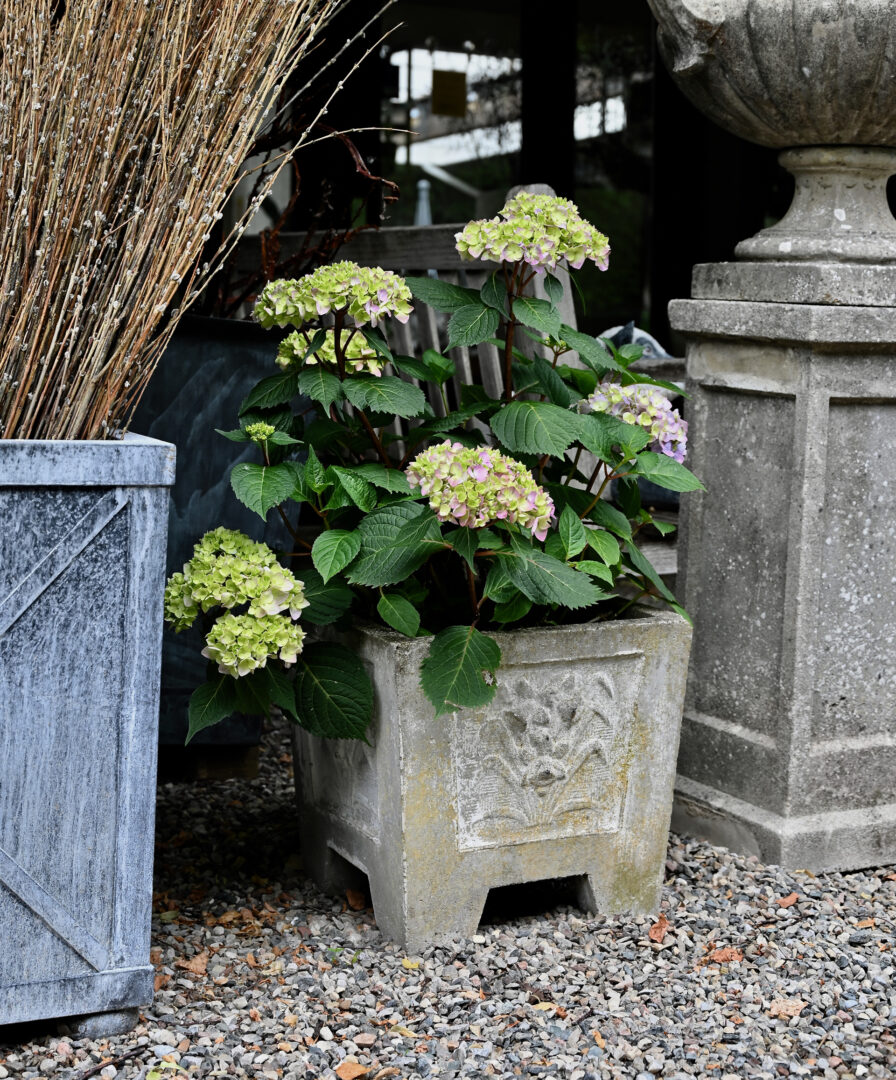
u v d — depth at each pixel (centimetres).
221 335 294
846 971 239
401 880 234
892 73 268
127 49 206
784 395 284
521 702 238
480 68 622
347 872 268
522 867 245
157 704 205
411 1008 220
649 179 659
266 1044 207
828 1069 206
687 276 666
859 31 263
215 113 213
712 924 256
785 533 288
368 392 236
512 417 238
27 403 209
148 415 294
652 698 251
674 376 373
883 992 232
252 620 227
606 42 639
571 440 235
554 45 627
